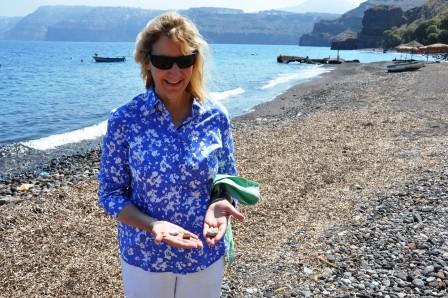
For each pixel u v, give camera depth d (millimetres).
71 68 68062
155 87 2670
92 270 5914
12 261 6191
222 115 2781
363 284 5289
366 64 67562
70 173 12461
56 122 21703
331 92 29625
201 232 2711
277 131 16297
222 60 95125
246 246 6586
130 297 2793
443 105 20500
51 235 7121
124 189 2734
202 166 2645
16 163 13797
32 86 40500
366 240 6562
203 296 2809
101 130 19469
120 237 2816
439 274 5367
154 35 2555
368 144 13391
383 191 8930
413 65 45812
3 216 8055
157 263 2686
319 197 8758
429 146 12680
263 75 50375
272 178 10109
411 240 6406
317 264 5891
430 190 8664
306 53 169875
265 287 5355
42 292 5395
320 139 14445
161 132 2609
